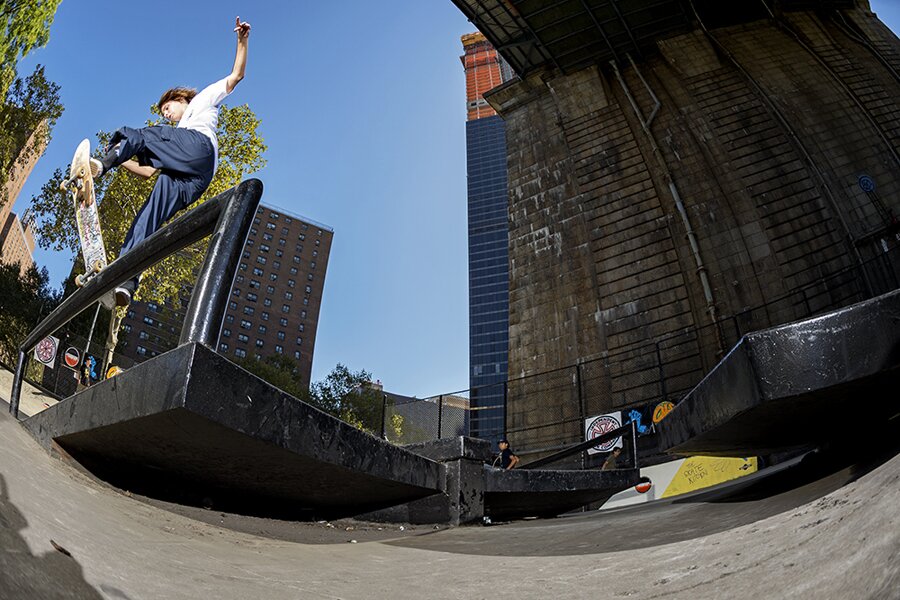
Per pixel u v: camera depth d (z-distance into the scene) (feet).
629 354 70.03
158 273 65.46
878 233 65.82
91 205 10.05
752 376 10.00
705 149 79.56
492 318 486.79
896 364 8.74
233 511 10.51
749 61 85.81
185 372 6.24
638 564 6.64
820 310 64.85
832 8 91.15
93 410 7.57
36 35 46.47
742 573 4.95
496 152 554.46
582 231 82.64
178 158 10.43
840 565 3.92
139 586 3.70
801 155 75.00
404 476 11.95
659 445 14.89
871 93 80.18
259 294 402.11
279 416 7.75
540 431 70.23
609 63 94.53
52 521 4.08
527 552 8.98
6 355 66.28
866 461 10.09
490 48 616.80
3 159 68.69
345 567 7.09
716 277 70.33
